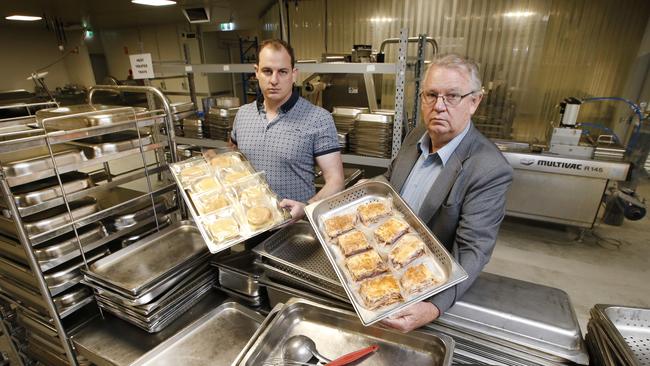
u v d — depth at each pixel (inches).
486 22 143.9
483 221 34.6
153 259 42.6
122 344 38.0
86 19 171.2
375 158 87.3
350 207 40.1
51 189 38.3
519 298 34.4
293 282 37.9
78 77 224.1
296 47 181.0
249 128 59.9
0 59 190.9
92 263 43.5
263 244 41.1
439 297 30.8
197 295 42.8
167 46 196.4
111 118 42.0
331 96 103.0
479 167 36.1
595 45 134.0
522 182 106.5
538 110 148.9
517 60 144.6
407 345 30.0
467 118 38.1
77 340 38.8
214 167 49.4
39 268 37.0
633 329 31.0
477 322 32.5
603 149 96.0
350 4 162.9
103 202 51.3
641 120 114.7
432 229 40.8
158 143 49.6
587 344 31.9
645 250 106.0
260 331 30.6
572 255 103.7
